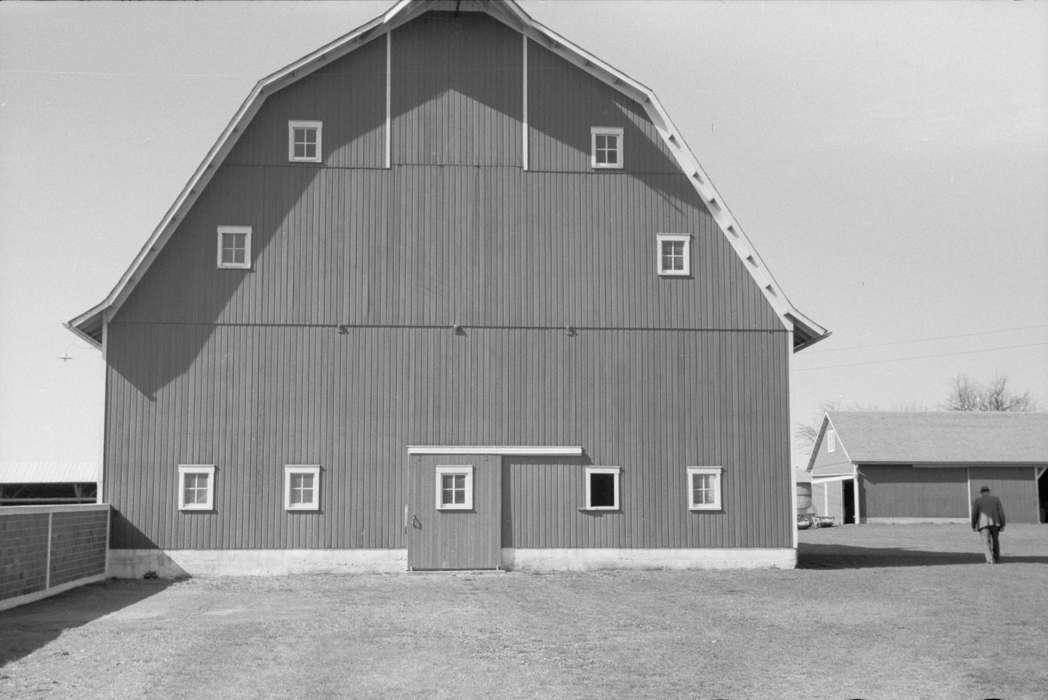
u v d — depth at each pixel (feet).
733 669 49.73
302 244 94.48
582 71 98.17
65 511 80.94
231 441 92.32
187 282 93.40
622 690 45.32
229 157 94.84
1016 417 237.25
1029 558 112.06
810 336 100.73
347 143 95.81
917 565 101.65
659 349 95.96
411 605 71.56
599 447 94.63
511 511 93.50
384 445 93.20
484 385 94.43
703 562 94.27
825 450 245.45
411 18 96.94
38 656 52.42
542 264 95.91
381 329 94.27
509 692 44.86
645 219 97.09
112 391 92.07
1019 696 44.78
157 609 70.64
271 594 78.89
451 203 95.86
